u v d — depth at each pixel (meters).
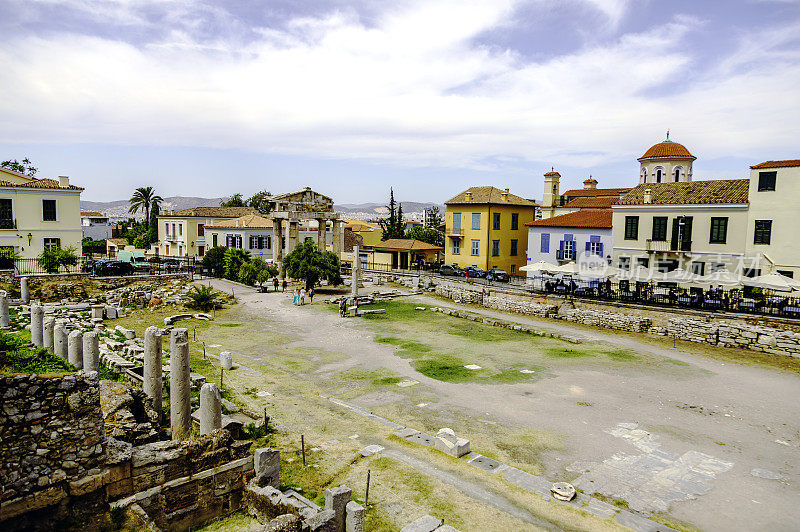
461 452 15.99
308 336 33.41
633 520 12.77
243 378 23.08
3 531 10.01
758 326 31.59
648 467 15.80
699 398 22.41
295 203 61.28
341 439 16.58
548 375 25.42
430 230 100.81
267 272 55.34
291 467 14.34
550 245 53.78
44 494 10.46
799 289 32.12
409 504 12.77
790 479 15.30
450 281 54.34
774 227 36.16
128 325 33.62
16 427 10.12
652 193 44.78
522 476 14.78
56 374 10.83
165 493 11.95
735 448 17.38
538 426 18.81
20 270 41.66
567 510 13.04
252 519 12.61
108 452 11.52
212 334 32.97
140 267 51.03
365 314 41.22
